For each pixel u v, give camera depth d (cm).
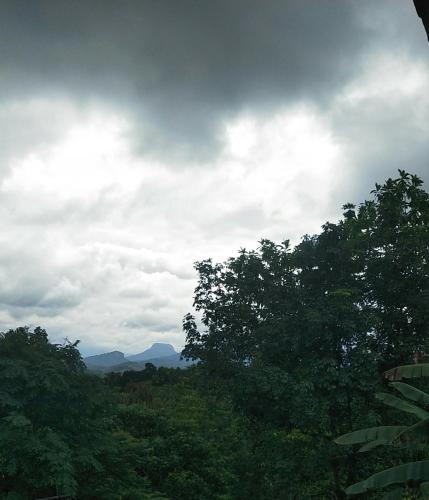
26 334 1359
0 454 1039
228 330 1733
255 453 1862
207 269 1800
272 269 1642
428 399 899
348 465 1483
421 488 779
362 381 1330
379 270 1449
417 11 179
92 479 1309
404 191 1416
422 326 1445
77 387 1316
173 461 2241
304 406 1341
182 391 3706
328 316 1374
